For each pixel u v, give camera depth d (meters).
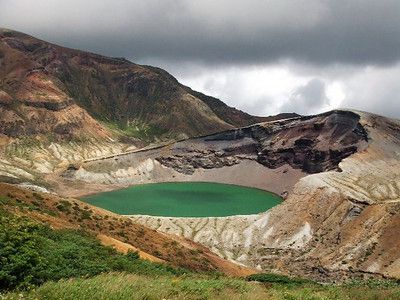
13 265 21.28
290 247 182.25
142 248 64.06
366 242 161.75
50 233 37.72
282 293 24.08
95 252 34.84
